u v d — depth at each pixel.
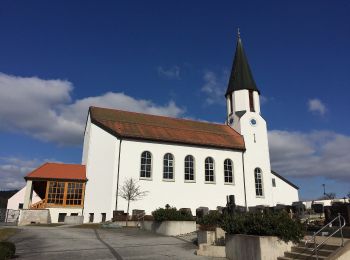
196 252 14.29
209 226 16.59
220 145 35.62
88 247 15.39
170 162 32.94
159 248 15.53
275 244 11.88
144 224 23.55
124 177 30.06
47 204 30.09
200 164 34.31
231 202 18.69
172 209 21.45
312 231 14.76
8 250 12.31
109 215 28.67
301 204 26.98
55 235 19.25
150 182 31.16
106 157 31.11
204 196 33.47
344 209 14.39
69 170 32.62
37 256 13.17
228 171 35.91
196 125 39.84
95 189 30.95
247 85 41.12
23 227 24.30
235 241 13.04
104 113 35.28
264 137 39.34
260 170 37.84
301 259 11.17
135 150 31.28
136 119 36.06
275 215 12.88
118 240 17.89
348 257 10.60
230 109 42.31
